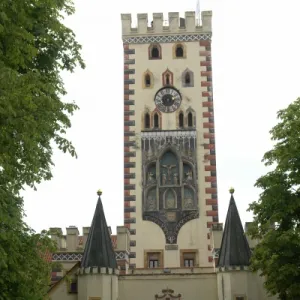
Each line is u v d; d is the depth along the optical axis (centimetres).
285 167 3934
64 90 3017
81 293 5097
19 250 2983
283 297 4028
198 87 6850
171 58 6950
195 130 6706
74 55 3108
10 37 2502
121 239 6056
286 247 3825
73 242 5912
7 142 2488
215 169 6588
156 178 6562
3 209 2566
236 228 5288
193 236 6394
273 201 3938
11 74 2345
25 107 2514
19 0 2512
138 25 7038
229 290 5088
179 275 5247
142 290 5222
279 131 4050
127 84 6875
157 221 6438
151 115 6769
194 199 6500
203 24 7031
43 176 2973
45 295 3303
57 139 2806
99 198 5428
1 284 2891
